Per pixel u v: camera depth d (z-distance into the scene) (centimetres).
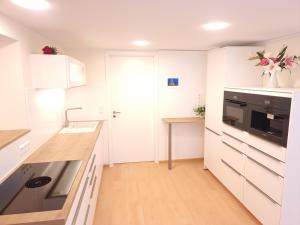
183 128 420
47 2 141
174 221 249
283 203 199
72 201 125
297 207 204
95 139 262
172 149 424
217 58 320
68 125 343
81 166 176
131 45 335
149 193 311
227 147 297
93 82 380
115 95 401
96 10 159
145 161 429
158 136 415
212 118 343
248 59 288
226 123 298
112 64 391
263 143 222
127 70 396
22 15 170
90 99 384
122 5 148
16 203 122
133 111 410
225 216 256
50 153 211
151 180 351
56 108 297
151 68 402
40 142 234
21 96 197
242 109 259
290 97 187
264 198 223
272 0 140
